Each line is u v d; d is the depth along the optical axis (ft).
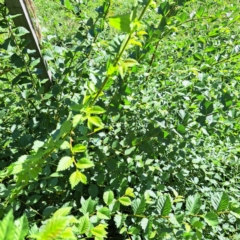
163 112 5.32
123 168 5.48
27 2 5.62
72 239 2.13
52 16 12.96
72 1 5.92
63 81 5.62
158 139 4.94
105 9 5.08
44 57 5.61
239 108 5.26
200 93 5.14
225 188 7.30
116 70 2.92
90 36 5.33
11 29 5.08
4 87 6.79
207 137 6.95
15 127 5.47
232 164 7.18
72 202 5.06
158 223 3.99
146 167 5.48
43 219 4.13
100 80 4.16
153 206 4.84
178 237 4.24
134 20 2.30
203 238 5.32
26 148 5.41
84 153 4.84
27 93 5.49
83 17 5.60
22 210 5.10
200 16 5.41
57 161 5.04
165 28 4.97
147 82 6.15
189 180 6.51
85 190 5.72
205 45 6.63
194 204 3.71
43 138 5.49
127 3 11.78
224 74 7.38
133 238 4.29
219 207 3.60
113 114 4.86
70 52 5.62
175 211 4.45
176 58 7.06
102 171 5.10
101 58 5.33
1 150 5.44
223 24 6.05
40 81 5.55
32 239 2.47
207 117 4.59
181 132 4.69
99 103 4.67
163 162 5.99
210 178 7.04
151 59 5.85
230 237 5.83
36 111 5.87
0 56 5.53
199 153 6.59
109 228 6.04
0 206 3.81
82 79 5.65
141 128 6.21
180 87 5.75
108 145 5.46
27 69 5.31
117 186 5.09
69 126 2.72
